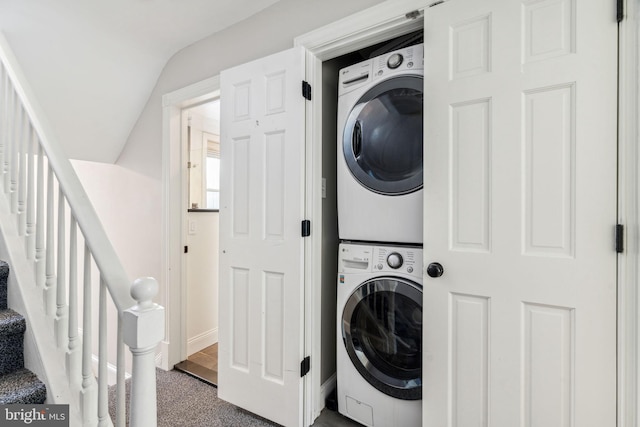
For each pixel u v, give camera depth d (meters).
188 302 2.51
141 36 2.08
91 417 0.99
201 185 2.73
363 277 1.55
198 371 2.24
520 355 1.10
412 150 1.45
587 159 1.00
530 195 1.09
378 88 1.52
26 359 1.20
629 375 0.94
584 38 1.01
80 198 1.05
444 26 1.25
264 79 1.71
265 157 1.70
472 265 1.19
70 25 1.91
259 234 1.71
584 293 1.00
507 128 1.13
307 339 1.64
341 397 1.63
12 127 1.43
